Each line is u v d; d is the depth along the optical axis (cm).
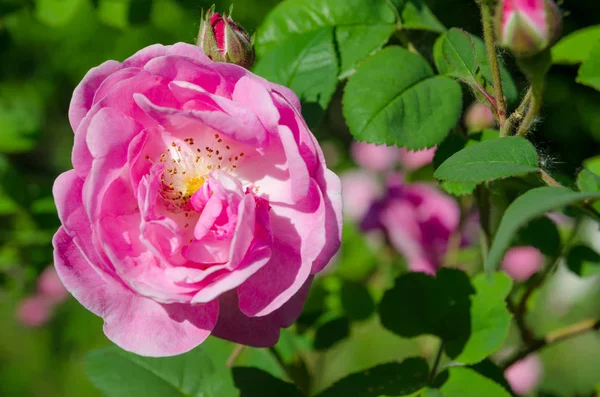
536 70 39
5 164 60
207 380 45
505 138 40
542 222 49
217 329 41
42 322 109
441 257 57
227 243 41
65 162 161
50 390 122
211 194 42
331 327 53
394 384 43
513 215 37
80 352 114
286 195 42
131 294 40
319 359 56
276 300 40
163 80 41
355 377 44
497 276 44
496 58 41
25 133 64
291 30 48
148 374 45
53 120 167
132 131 41
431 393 43
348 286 54
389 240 60
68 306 110
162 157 43
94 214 40
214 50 43
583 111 117
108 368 45
